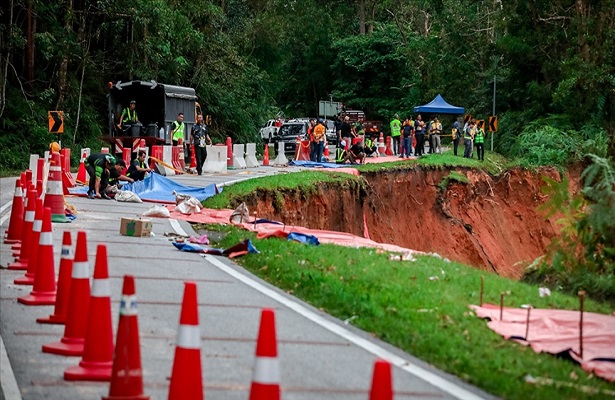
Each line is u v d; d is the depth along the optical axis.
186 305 9.16
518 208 60.16
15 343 12.44
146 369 11.46
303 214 39.94
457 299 16.89
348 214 44.69
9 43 53.97
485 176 60.28
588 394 11.58
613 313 17.95
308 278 17.42
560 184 23.84
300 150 60.62
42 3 55.78
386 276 18.45
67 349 11.93
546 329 15.09
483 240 57.19
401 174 54.16
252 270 19.34
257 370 8.26
